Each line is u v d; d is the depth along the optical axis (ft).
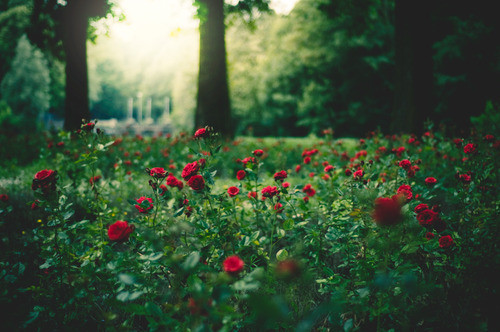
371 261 6.65
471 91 62.54
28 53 109.81
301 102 98.99
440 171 16.62
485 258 6.29
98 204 8.61
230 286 4.89
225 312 4.40
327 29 84.02
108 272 6.57
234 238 7.70
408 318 5.65
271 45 99.04
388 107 89.92
